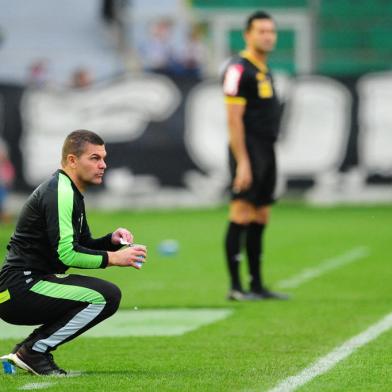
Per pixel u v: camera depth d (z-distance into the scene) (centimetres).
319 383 2252
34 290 2275
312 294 3791
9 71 9081
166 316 3341
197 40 8931
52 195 2250
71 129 7381
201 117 7412
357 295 3747
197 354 2672
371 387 2206
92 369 2473
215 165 7425
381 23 8625
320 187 7475
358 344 2759
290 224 6538
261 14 3628
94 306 2277
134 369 2467
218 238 5822
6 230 6525
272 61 8762
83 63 9181
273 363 2512
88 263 2244
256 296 3675
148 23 9381
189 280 4219
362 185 7456
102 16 9569
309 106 7419
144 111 7400
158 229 6281
